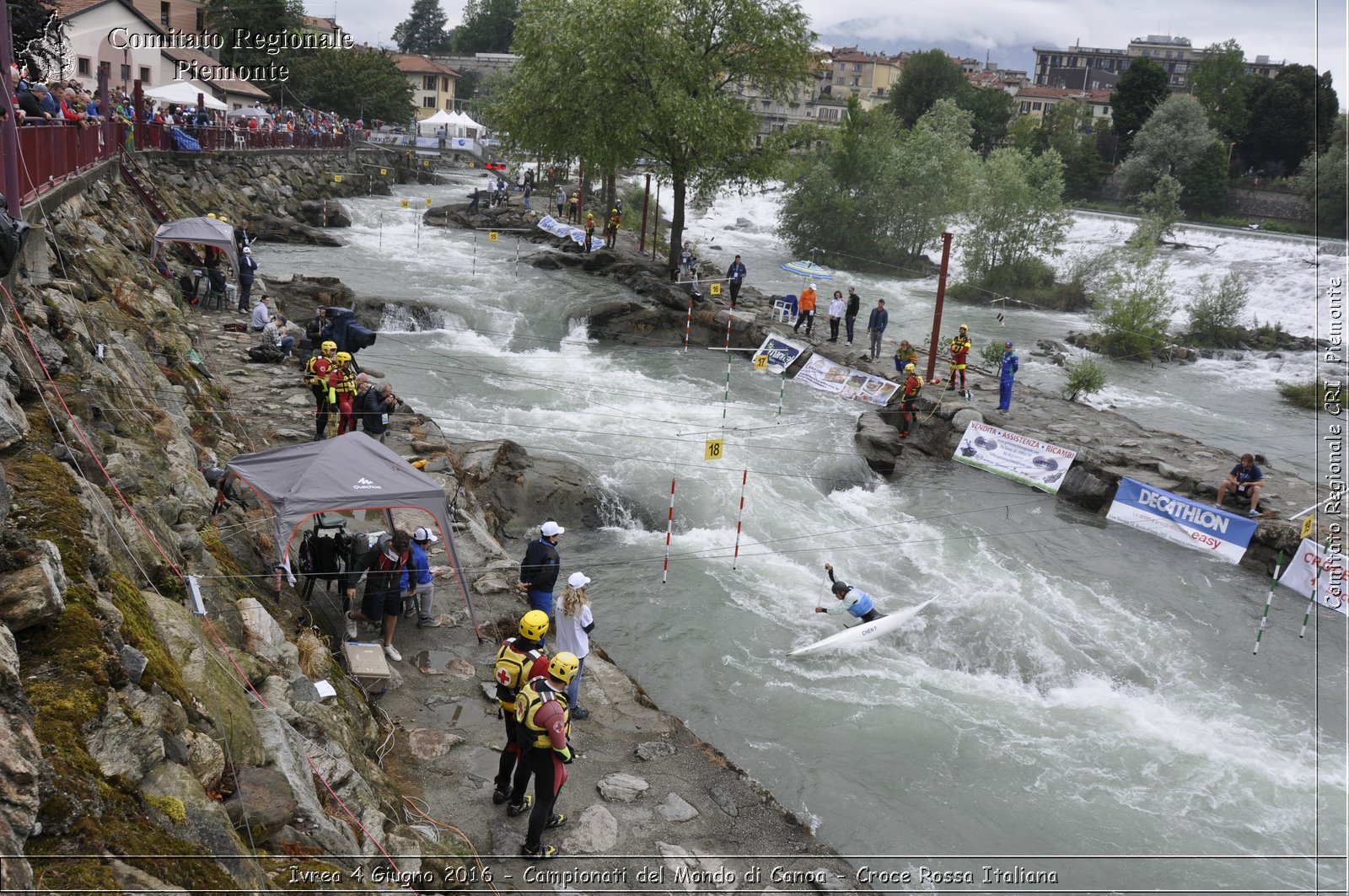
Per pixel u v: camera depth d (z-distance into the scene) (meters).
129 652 5.63
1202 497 19.56
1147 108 86.06
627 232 51.03
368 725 8.89
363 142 70.12
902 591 15.70
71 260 16.61
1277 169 80.81
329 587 11.73
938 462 22.72
